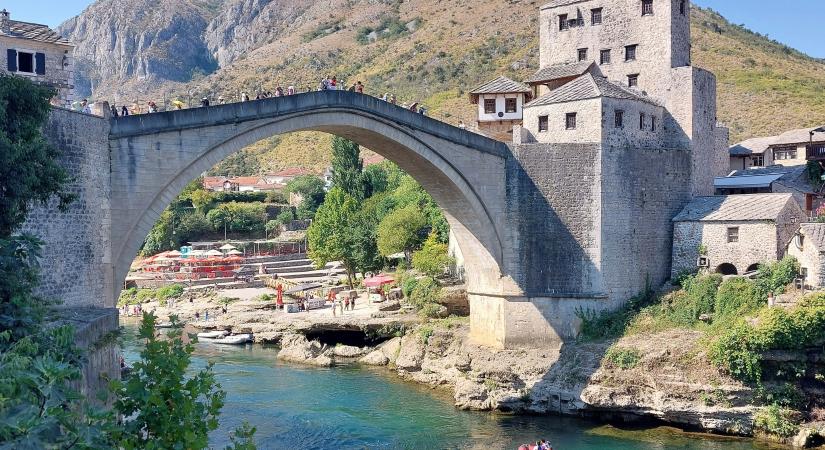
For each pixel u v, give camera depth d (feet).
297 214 459.73
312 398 156.66
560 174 159.84
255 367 187.93
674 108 175.83
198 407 56.34
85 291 105.40
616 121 162.71
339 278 332.80
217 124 123.34
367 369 184.65
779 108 376.07
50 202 97.66
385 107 146.92
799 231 145.38
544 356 155.12
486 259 163.94
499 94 198.70
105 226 110.11
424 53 606.14
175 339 58.95
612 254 160.04
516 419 142.72
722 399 132.26
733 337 133.18
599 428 136.46
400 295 241.96
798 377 131.64
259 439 129.59
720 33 522.88
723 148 216.54
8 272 68.08
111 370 99.19
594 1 187.73
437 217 271.28
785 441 126.93
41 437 38.52
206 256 359.87
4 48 134.21
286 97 132.36
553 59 194.59
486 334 166.40
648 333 151.23
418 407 150.30
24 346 54.24
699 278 157.48
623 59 183.42
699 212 165.68
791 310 131.44
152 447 50.47
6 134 76.95
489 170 160.15
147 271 366.02
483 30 604.08
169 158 117.80
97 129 108.06
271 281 329.31
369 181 381.60
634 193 163.73
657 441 128.47
